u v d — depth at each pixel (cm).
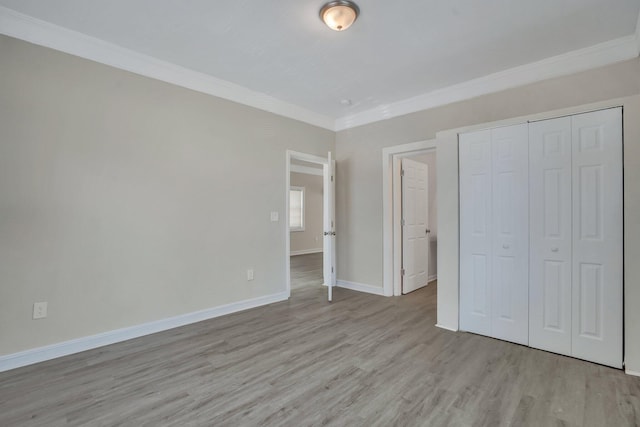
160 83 304
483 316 289
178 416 175
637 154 220
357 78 339
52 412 178
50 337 243
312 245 934
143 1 215
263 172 389
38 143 239
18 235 231
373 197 443
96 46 265
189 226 323
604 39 262
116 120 277
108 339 270
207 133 337
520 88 313
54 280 245
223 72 325
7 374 219
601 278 234
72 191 254
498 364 234
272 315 349
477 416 174
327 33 254
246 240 371
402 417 173
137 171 288
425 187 495
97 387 204
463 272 301
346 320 333
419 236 477
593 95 276
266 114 392
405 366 232
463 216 300
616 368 226
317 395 195
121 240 279
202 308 332
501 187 279
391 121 420
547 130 256
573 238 245
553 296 254
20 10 225
